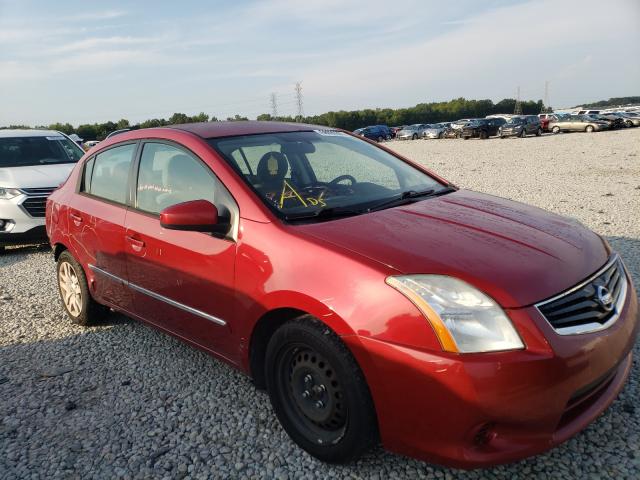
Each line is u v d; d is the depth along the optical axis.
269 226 2.80
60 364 4.00
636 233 6.63
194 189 3.27
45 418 3.27
